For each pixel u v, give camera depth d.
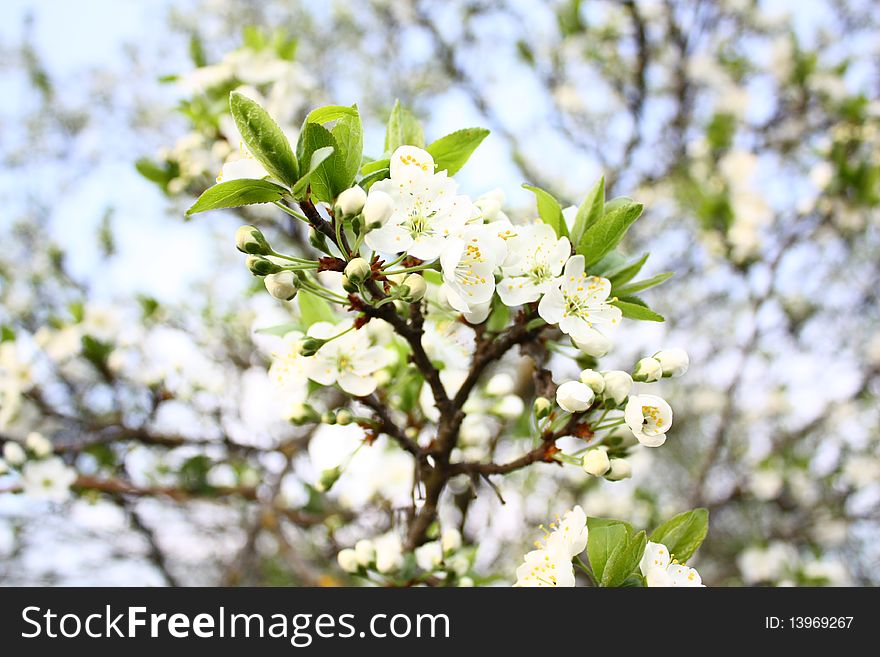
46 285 7.08
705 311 7.78
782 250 5.86
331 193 1.91
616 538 2.13
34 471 4.28
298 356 2.50
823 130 6.60
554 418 2.35
